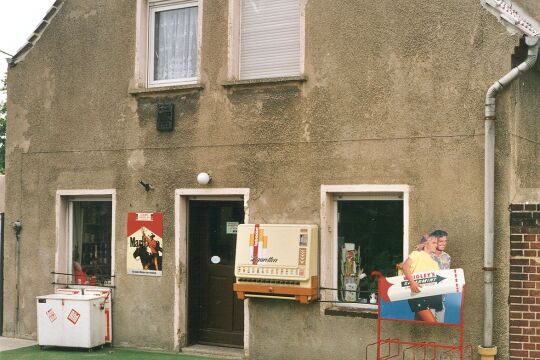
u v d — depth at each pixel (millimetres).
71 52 10375
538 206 7430
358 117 8344
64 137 10391
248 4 9312
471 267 7641
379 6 8281
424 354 7793
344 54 8461
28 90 10734
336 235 8641
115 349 9617
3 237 10969
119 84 9984
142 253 9664
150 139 9703
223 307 9555
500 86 7461
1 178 13453
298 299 8250
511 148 7578
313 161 8586
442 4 7941
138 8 9875
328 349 8359
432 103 7949
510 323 7465
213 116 9266
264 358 8734
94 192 10094
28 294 10586
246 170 9008
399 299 7629
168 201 9531
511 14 7965
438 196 7855
